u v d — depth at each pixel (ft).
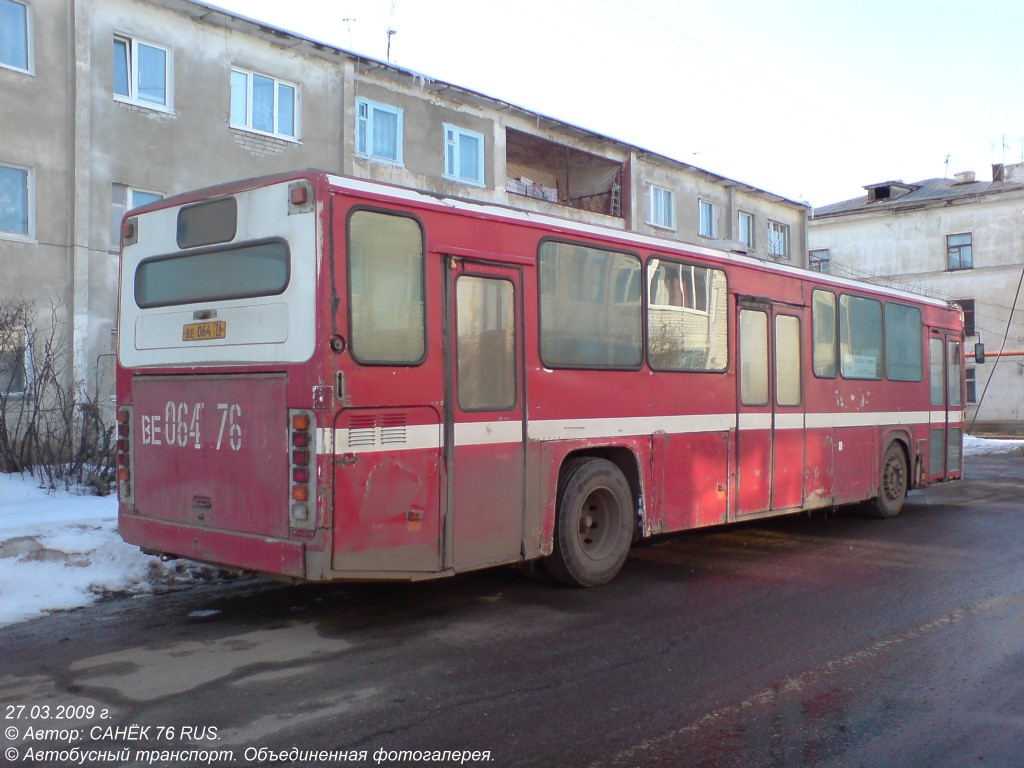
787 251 111.55
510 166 87.86
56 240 50.06
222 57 57.47
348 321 19.17
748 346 31.01
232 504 20.38
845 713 15.79
